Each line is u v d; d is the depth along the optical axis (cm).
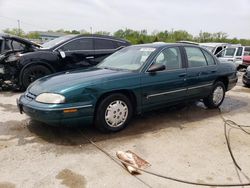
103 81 384
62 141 376
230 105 618
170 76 454
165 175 295
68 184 274
